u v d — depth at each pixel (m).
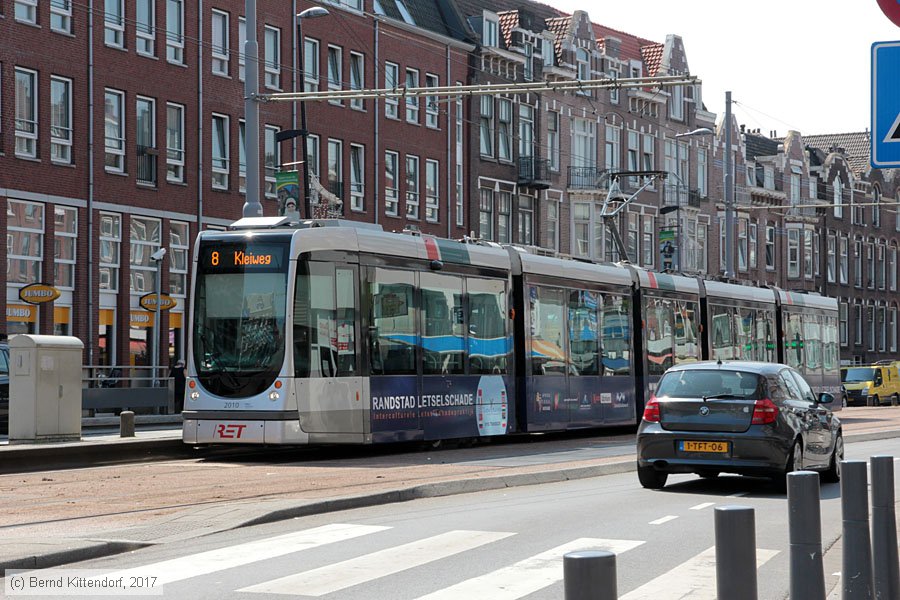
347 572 11.30
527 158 65.19
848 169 97.31
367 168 55.97
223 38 49.62
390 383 26.20
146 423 39.38
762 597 10.61
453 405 28.05
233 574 11.14
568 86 27.86
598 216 69.94
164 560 11.91
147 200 46.19
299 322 24.48
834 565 12.32
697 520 15.47
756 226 86.88
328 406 24.73
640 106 74.62
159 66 46.75
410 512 16.12
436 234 60.09
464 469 22.27
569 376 32.44
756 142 91.31
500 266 30.16
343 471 21.86
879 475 9.28
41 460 23.12
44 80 42.69
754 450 18.72
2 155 41.19
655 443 19.27
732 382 19.16
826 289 93.75
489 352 29.47
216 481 19.89
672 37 77.75
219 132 49.50
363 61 55.78
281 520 15.06
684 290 38.53
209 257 25.12
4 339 33.50
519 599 10.10
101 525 14.22
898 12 8.83
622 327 35.16
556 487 20.08
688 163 79.06
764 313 43.69
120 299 45.00
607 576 4.78
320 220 25.61
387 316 26.31
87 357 43.75
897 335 102.88
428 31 59.28
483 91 28.55
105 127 44.84
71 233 43.56
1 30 41.22
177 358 47.53
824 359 48.94
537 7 71.75
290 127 51.91
